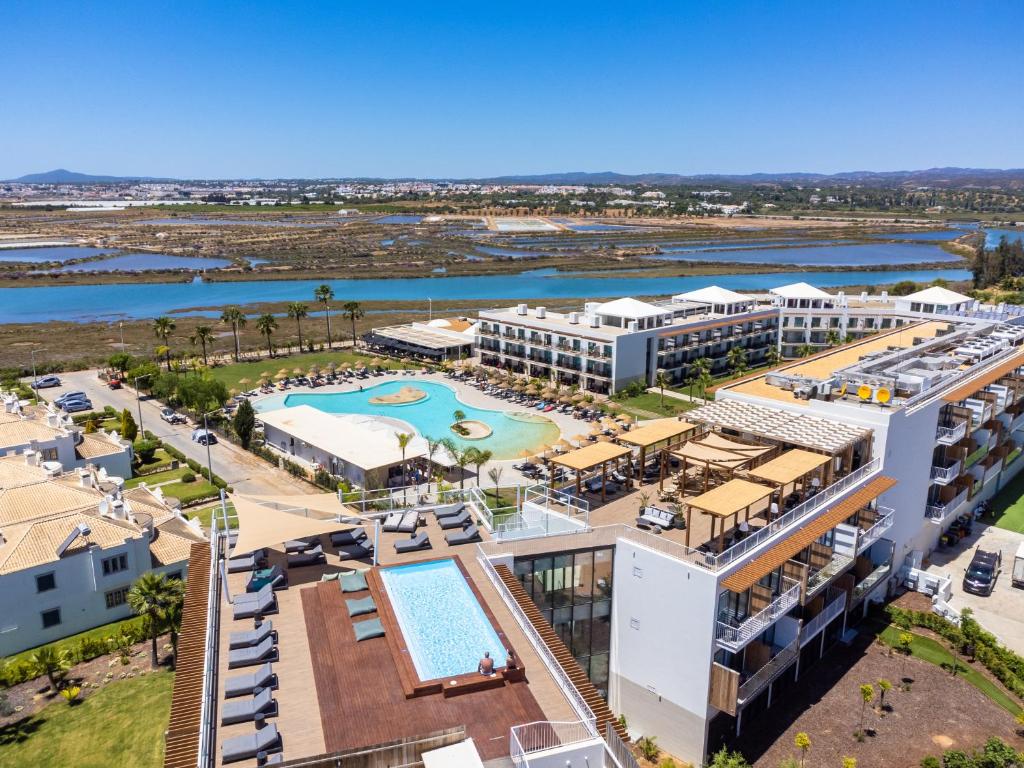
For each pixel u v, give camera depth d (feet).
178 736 86.94
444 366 454.81
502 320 457.27
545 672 101.86
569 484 178.19
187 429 350.84
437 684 96.32
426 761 79.46
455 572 128.26
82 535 189.16
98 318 654.12
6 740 144.25
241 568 129.08
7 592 174.50
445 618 113.91
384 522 150.92
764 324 460.96
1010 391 226.99
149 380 414.41
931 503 206.39
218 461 307.37
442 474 281.33
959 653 162.50
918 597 184.34
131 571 194.70
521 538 140.36
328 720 90.43
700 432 182.70
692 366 415.44
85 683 164.04
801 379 195.31
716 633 127.24
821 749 133.28
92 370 467.52
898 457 174.19
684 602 129.49
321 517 157.89
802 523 143.64
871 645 165.58
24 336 571.69
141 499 230.68
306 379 427.33
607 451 164.96
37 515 198.49
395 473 285.43
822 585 147.02
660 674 136.56
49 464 230.07
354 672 100.12
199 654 103.45
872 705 145.18
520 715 92.48
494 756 84.99
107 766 135.23
